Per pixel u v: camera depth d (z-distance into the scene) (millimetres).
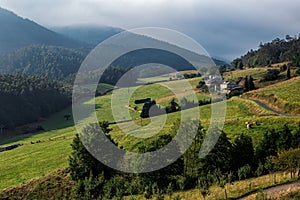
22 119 116750
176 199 31625
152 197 33281
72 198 38281
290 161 36938
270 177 37062
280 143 41062
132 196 33062
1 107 112375
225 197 32344
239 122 62781
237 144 39719
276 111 82688
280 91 97438
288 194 30719
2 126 108000
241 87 118312
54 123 117188
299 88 98625
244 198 31891
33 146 79000
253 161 39969
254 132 56562
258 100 94562
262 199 29672
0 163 64438
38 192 45531
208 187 34594
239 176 37219
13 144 90125
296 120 60125
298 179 35562
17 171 57281
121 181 35656
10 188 47750
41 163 59719
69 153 63000
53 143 78250
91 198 34438
